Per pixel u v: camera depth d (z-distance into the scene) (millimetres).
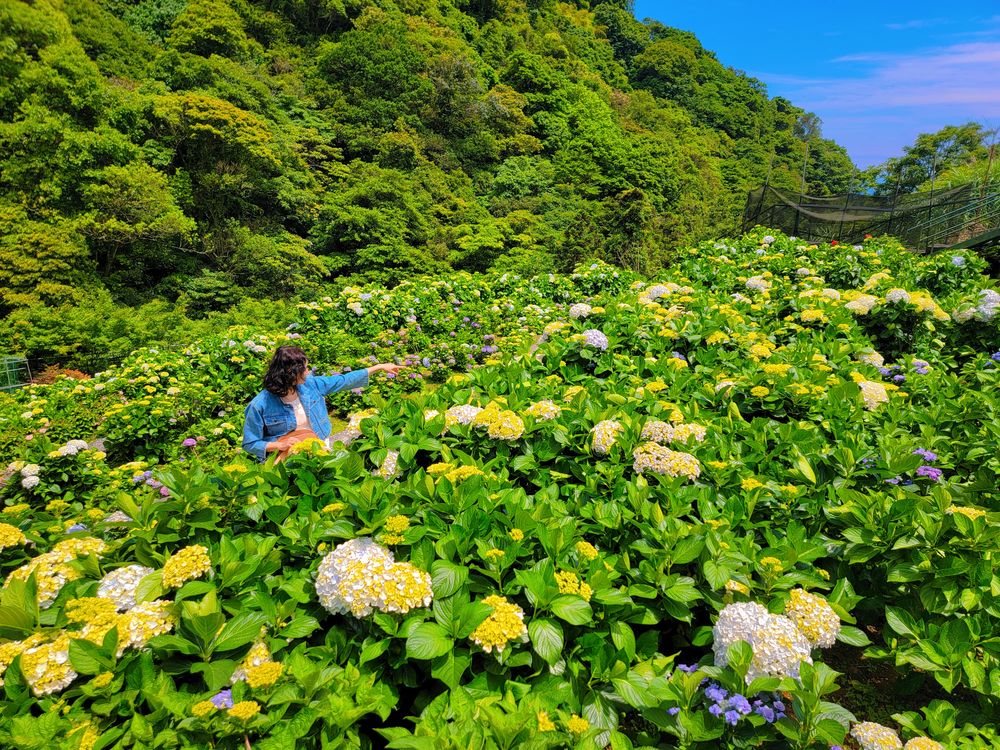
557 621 1804
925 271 7188
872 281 6906
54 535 2529
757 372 3738
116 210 17672
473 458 2783
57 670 1546
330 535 2064
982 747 1686
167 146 21500
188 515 2178
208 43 29422
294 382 3232
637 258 25469
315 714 1510
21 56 18422
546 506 2262
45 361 14000
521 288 10859
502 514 2232
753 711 1655
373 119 33594
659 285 6539
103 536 2619
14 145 17172
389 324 9477
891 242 10953
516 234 29281
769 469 2777
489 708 1529
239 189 22531
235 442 6484
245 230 21578
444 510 2256
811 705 1614
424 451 2941
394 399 3410
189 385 7094
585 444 2859
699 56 90625
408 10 46844
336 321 9422
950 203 14258
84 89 18844
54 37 19422
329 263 23938
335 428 6688
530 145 39844
